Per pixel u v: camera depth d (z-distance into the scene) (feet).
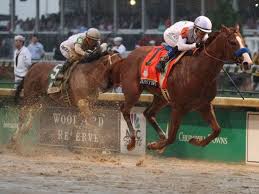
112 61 45.34
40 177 34.37
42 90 48.03
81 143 47.37
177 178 34.96
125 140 45.68
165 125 44.75
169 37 40.27
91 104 46.52
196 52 38.91
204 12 59.11
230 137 42.19
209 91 38.83
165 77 39.68
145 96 45.03
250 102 41.09
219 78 52.54
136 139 45.27
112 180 33.76
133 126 45.37
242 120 41.78
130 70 42.42
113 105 46.73
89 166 39.17
